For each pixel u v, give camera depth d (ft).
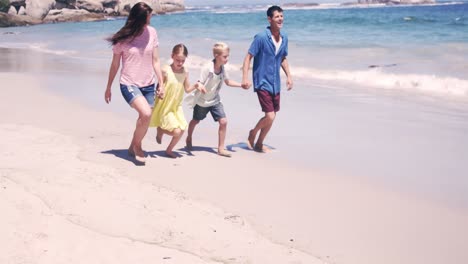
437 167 19.67
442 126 25.88
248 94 34.47
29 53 69.00
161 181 17.54
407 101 32.14
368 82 39.45
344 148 22.18
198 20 160.15
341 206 15.81
